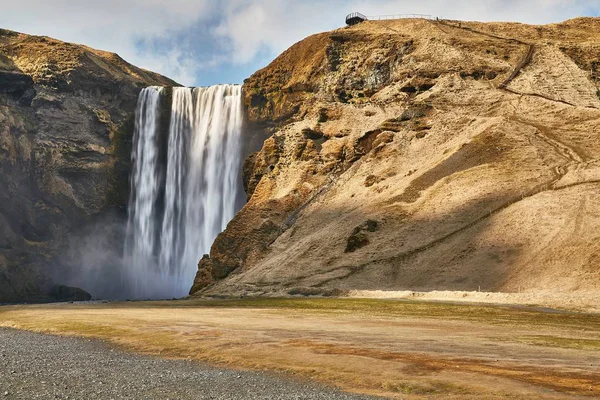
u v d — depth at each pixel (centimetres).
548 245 9131
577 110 14000
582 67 17212
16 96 18325
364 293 9144
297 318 6050
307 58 18600
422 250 10606
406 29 19062
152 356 3741
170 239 18900
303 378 3008
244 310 7344
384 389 2756
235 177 18362
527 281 8569
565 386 2730
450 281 9406
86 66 19375
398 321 5675
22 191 17375
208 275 13938
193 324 5422
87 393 2570
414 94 16300
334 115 16275
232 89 19138
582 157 11888
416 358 3456
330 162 15325
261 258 13425
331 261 11650
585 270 8238
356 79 17600
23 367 3225
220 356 3622
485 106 15050
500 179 11762
